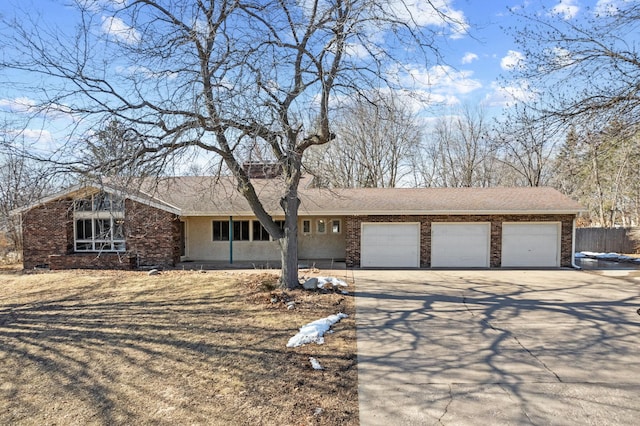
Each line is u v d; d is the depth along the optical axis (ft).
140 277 45.85
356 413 15.12
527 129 29.81
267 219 37.22
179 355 21.29
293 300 33.14
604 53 27.02
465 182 110.32
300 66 32.89
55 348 22.66
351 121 90.58
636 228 72.95
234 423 14.46
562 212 52.44
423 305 32.19
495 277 46.34
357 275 48.14
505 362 20.02
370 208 54.34
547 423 14.25
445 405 15.66
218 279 43.86
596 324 26.50
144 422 14.64
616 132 27.68
